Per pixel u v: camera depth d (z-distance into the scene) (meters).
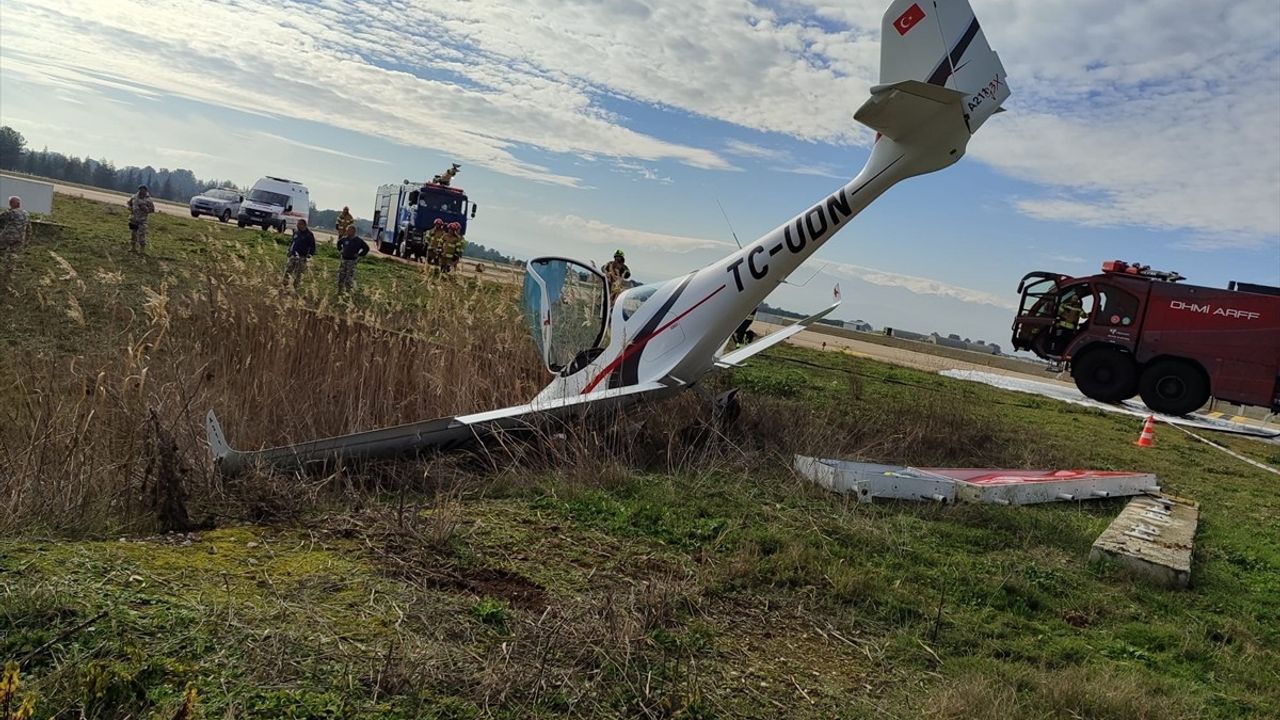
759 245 7.16
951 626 4.11
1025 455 9.19
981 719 3.10
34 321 10.21
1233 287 17.77
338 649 3.00
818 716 3.10
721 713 2.99
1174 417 17.80
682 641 3.51
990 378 22.00
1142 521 6.45
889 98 6.38
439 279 9.39
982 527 5.92
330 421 7.04
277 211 36.03
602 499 5.50
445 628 3.30
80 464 4.99
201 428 5.68
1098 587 4.98
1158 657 4.09
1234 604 4.95
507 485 5.73
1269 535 6.84
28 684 2.48
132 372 6.05
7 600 2.95
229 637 2.96
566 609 3.64
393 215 31.38
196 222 31.52
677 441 7.06
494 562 4.19
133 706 2.44
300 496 4.89
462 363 8.03
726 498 5.84
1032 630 4.25
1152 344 18.16
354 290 13.88
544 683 2.95
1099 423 14.28
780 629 3.86
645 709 2.90
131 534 4.17
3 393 6.63
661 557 4.59
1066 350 19.11
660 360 7.33
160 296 7.11
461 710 2.71
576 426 6.53
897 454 8.25
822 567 4.61
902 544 5.25
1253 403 17.34
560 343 8.20
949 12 6.99
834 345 29.42
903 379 17.00
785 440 7.69
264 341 7.63
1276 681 3.92
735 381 12.02
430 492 5.57
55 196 34.88
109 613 2.99
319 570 3.79
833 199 6.98
